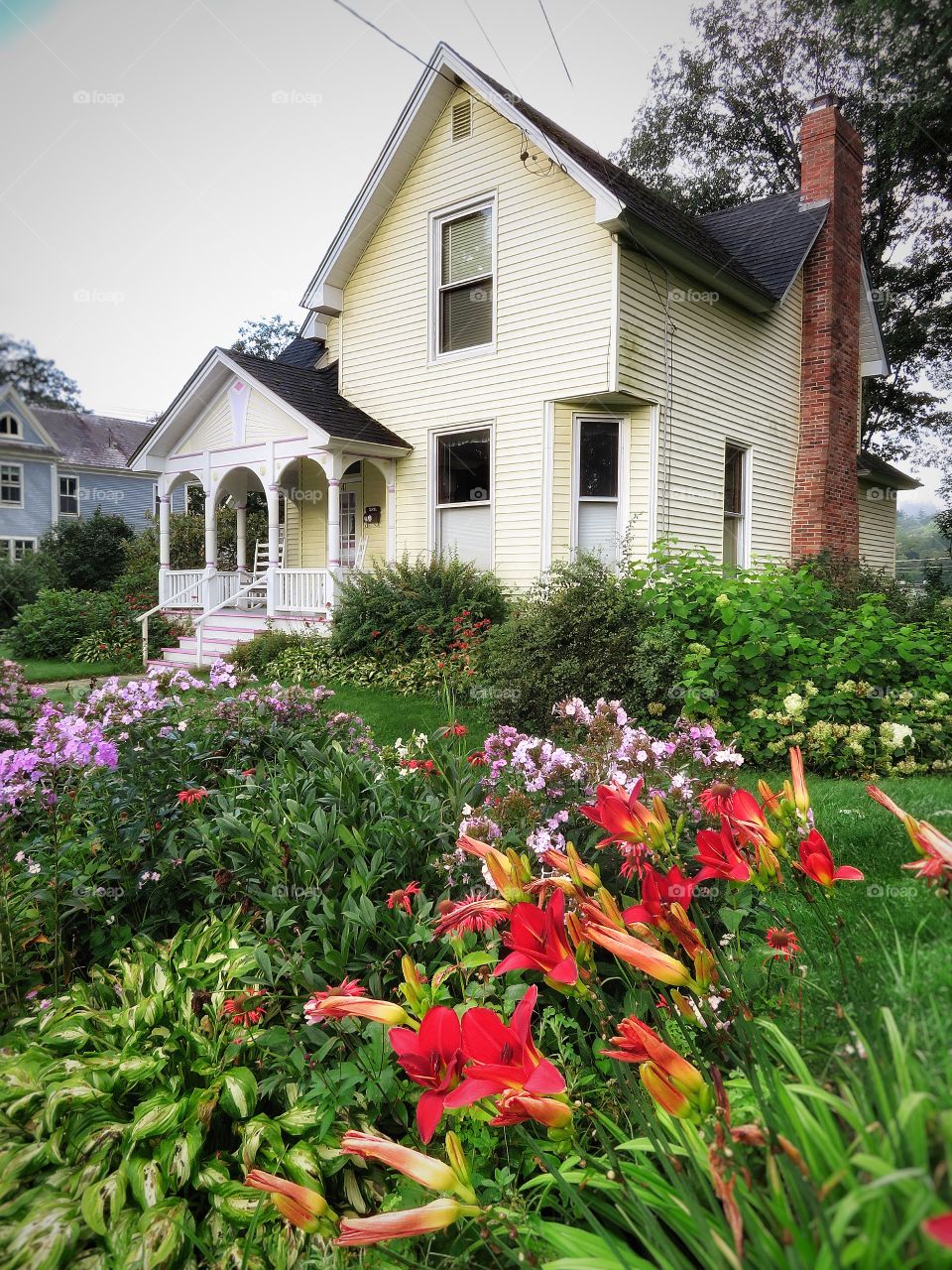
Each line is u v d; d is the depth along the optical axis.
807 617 6.59
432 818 2.39
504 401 9.71
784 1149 0.84
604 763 2.35
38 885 2.54
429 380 10.49
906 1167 0.73
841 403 12.32
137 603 14.32
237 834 2.47
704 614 6.46
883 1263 0.68
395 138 10.21
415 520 10.80
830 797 4.31
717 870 1.28
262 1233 1.42
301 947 1.90
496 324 9.73
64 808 2.84
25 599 13.82
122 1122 1.63
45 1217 1.38
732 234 12.66
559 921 1.16
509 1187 1.37
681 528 9.68
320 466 12.89
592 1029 1.80
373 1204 1.55
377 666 9.38
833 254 11.70
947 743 5.62
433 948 1.97
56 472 16.47
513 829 2.13
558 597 6.88
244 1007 1.80
